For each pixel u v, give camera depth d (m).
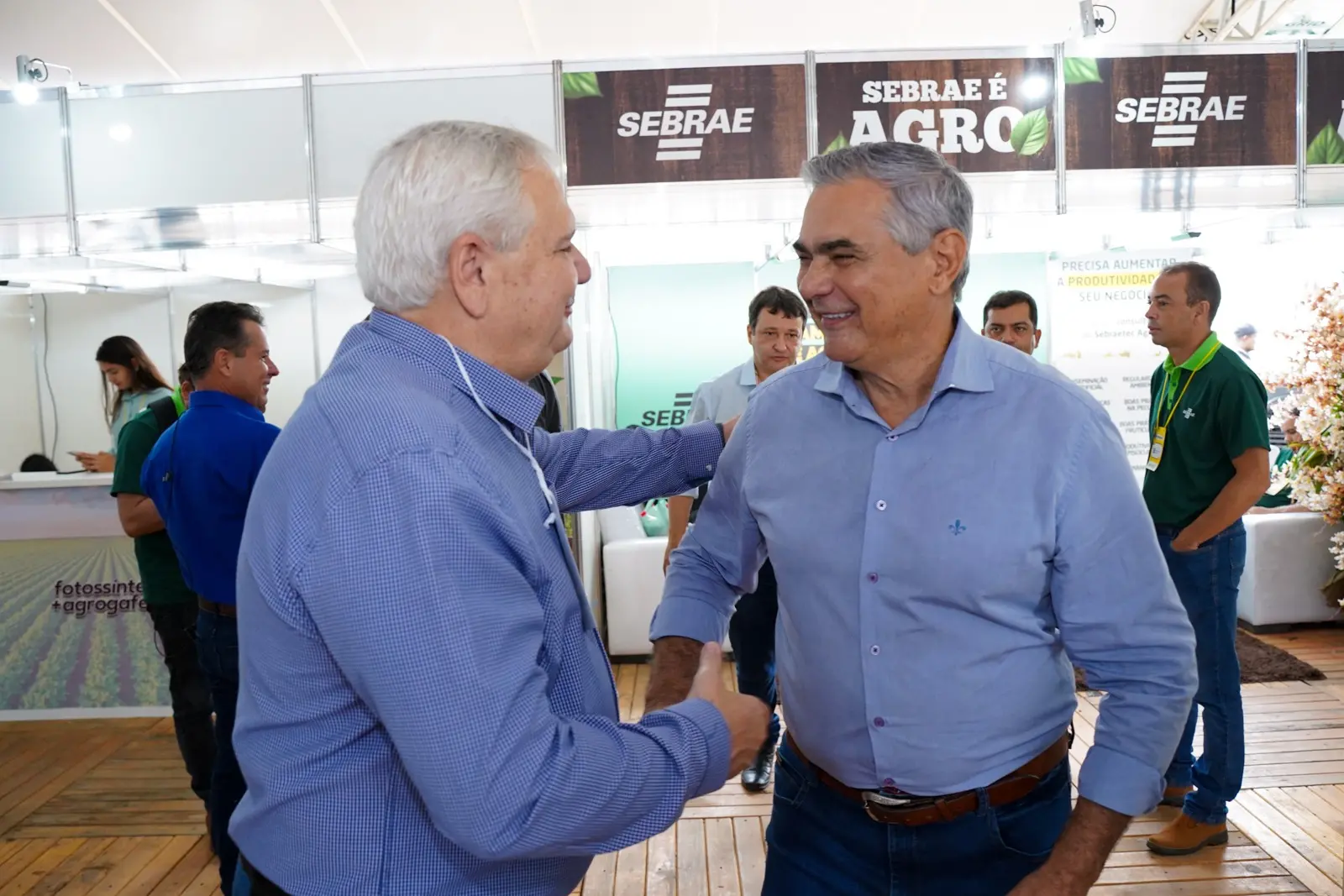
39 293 6.11
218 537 2.54
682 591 1.56
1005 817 1.35
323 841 1.01
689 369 6.20
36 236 3.75
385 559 0.91
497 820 0.90
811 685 1.41
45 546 4.30
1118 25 6.54
